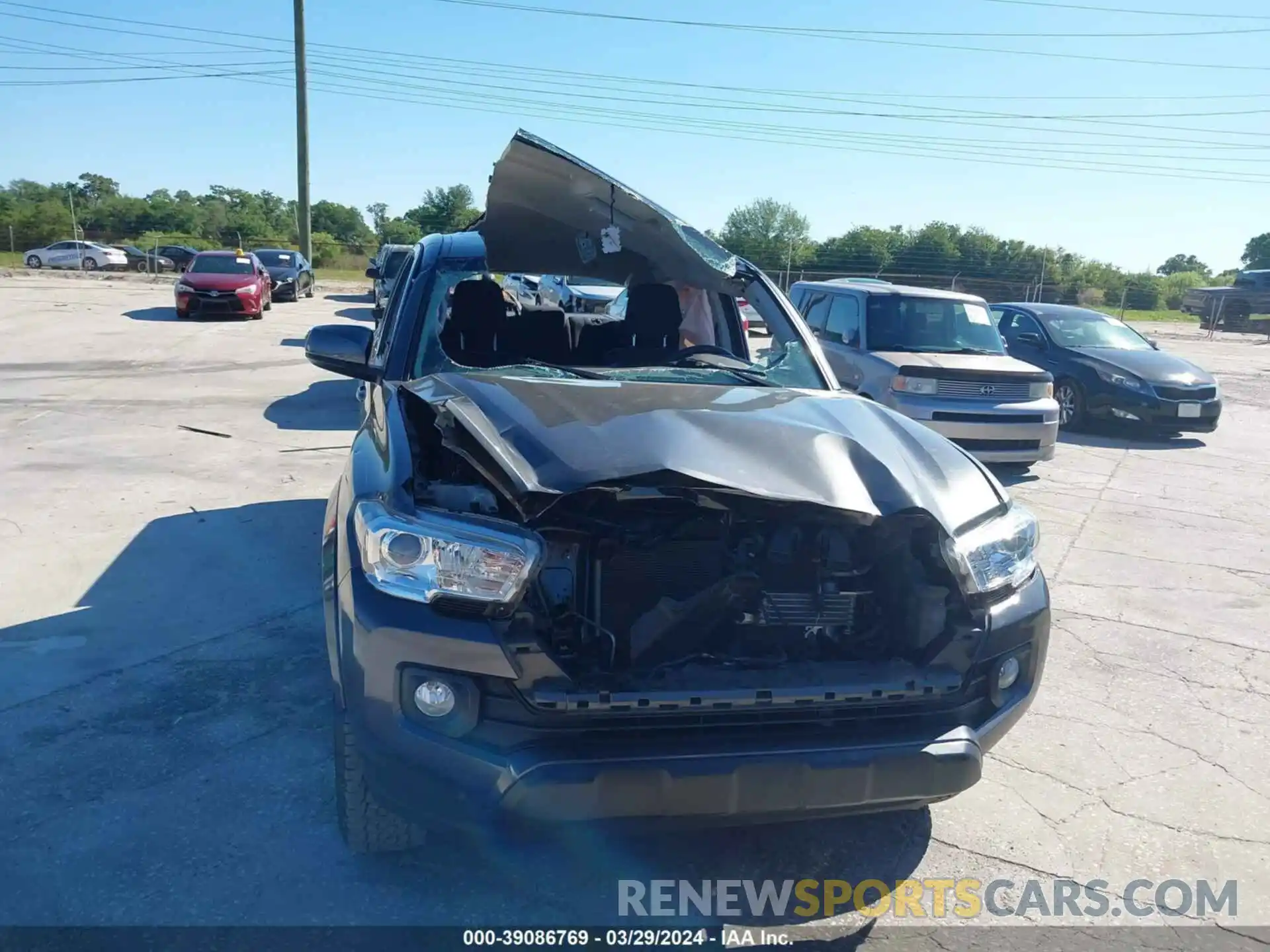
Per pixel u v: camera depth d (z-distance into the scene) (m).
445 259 4.21
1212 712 4.39
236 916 2.79
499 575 2.52
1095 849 3.32
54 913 2.78
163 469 7.84
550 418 3.01
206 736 3.79
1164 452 10.95
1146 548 6.99
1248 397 16.06
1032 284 40.06
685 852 3.22
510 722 2.51
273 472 7.83
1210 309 33.81
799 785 2.54
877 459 2.99
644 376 3.94
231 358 14.59
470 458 2.86
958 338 9.71
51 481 7.35
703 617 2.77
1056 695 4.52
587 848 3.16
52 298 22.78
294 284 25.59
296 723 3.90
